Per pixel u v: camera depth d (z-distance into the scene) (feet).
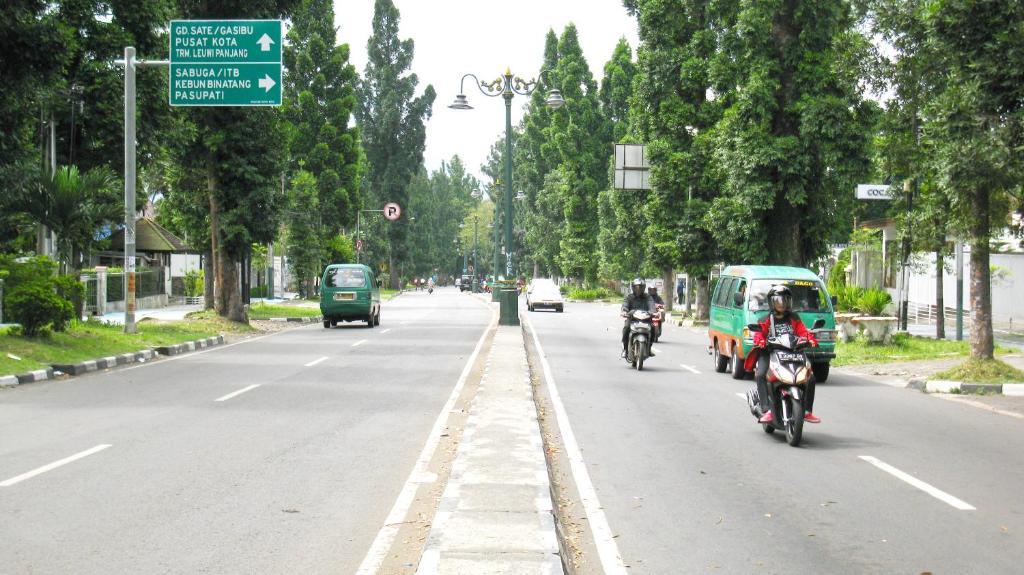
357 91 304.91
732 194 90.27
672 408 43.50
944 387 52.26
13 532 20.95
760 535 21.49
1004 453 32.58
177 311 136.05
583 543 20.88
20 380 50.93
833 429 38.11
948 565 19.22
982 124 49.85
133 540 20.42
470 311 159.63
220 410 40.73
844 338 83.71
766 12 82.12
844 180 81.71
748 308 56.13
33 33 59.77
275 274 205.46
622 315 64.44
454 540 19.39
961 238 54.29
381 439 33.47
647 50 120.16
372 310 111.34
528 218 273.54
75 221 74.38
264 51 70.59
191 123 95.35
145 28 83.35
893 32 56.75
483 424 35.01
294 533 21.09
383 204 303.07
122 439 33.14
